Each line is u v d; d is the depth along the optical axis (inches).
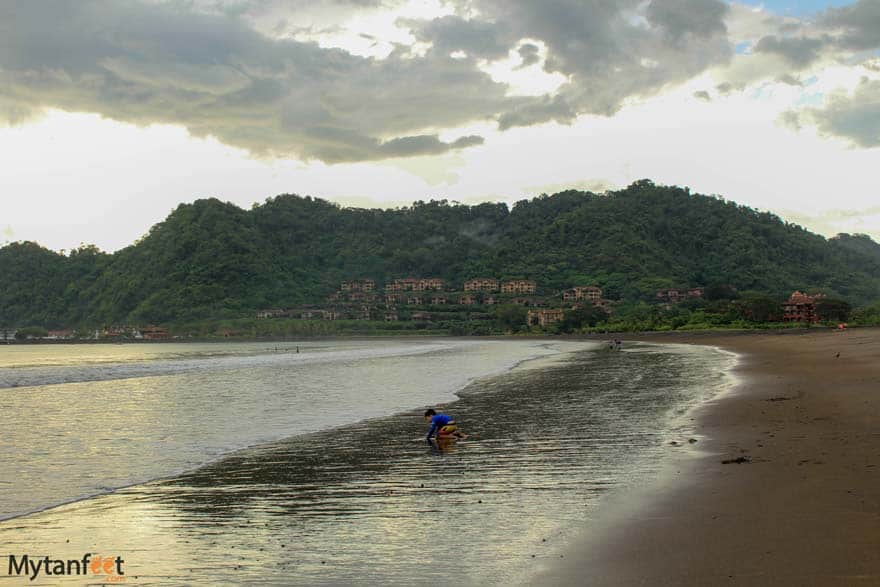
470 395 1225.4
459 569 316.5
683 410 872.3
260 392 1397.6
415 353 3636.8
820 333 3996.1
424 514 422.9
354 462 621.0
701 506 391.9
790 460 500.7
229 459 652.1
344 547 362.6
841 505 370.0
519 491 470.9
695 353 2684.5
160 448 722.8
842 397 849.5
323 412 1032.2
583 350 3528.5
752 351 2536.9
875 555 291.1
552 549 335.6
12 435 825.5
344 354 3693.4
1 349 6786.4
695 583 273.7
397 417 949.8
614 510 400.2
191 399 1264.8
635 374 1600.6
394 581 306.0
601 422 804.6
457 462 600.7
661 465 527.8
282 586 308.0
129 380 1838.1
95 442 768.3
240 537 391.9
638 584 277.9
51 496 510.0
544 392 1229.7
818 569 279.3
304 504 466.3
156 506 472.7
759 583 268.7
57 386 1638.8
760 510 372.5
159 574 331.6
